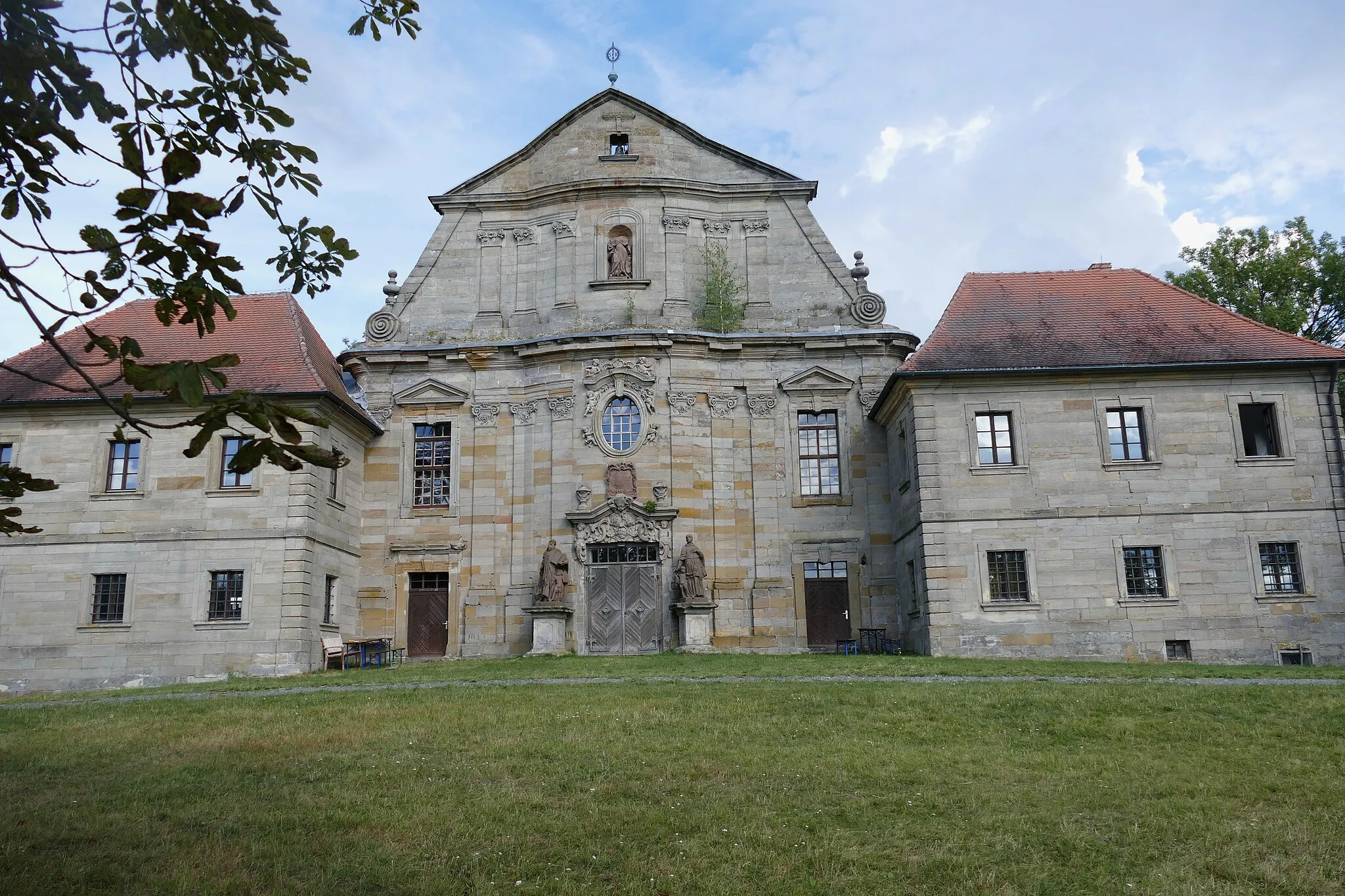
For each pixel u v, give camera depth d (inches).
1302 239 1950.1
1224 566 1341.0
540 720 786.2
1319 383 1382.9
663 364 1582.2
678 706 836.0
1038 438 1374.3
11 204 279.3
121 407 267.6
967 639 1328.7
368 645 1473.9
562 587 1496.1
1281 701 815.1
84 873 457.7
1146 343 1422.2
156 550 1373.0
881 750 680.4
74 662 1348.4
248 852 489.1
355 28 327.0
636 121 1705.2
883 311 1624.0
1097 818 538.6
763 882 455.8
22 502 1387.8
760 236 1663.4
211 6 287.6
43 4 259.0
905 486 1462.8
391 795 580.1
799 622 1529.3
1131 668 1098.1
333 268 336.8
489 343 1616.6
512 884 452.4
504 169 1713.8
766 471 1578.5
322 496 1432.1
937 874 465.4
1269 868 469.7
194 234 285.1
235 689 1115.9
